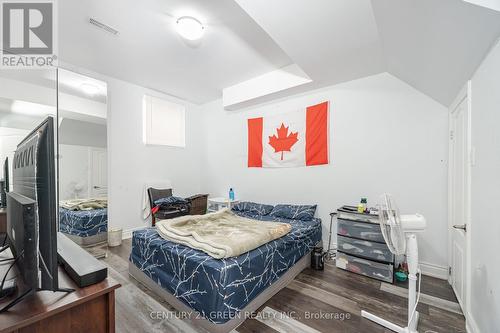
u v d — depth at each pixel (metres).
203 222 2.50
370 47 2.17
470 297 1.54
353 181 2.93
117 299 1.92
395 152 2.64
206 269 1.56
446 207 2.34
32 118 2.62
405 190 2.58
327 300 1.93
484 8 0.99
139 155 3.80
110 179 3.42
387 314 1.75
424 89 2.36
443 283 2.23
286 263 2.16
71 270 0.98
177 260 1.77
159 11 2.04
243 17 2.12
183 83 3.72
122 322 1.64
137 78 3.50
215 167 4.55
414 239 1.55
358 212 2.48
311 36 2.00
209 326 1.53
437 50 1.54
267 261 1.89
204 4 1.95
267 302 1.89
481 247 1.35
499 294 1.12
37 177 0.78
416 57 1.83
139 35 2.40
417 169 2.51
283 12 1.70
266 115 3.77
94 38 2.44
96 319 0.89
